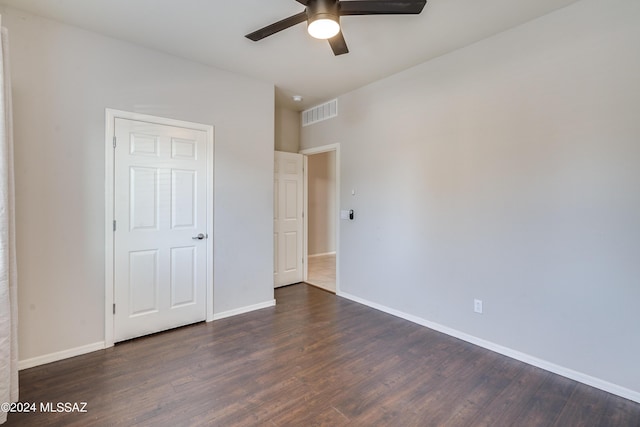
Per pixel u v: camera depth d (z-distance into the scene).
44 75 2.31
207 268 3.19
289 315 3.40
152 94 2.80
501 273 2.56
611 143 2.03
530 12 2.25
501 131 2.53
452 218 2.88
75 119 2.44
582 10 2.12
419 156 3.13
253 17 2.33
